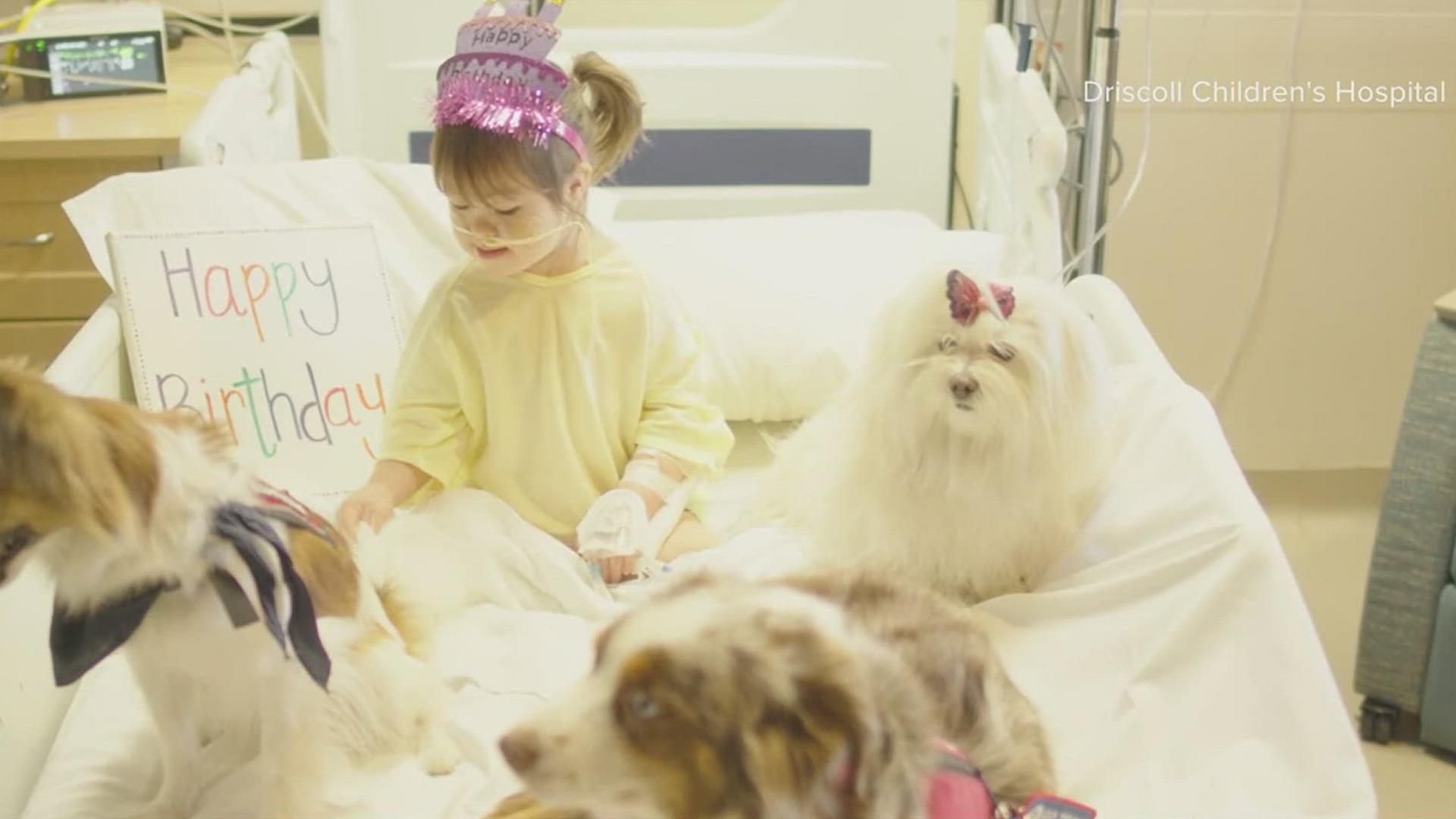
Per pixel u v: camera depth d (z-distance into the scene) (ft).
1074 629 4.37
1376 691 6.68
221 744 3.93
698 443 5.20
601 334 5.04
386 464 4.99
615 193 7.54
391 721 3.90
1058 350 4.41
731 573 2.94
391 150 7.74
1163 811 3.62
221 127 6.39
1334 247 8.89
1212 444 4.64
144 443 3.24
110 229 5.75
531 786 2.61
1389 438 9.37
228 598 3.36
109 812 3.70
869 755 2.43
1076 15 7.27
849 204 8.05
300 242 5.54
